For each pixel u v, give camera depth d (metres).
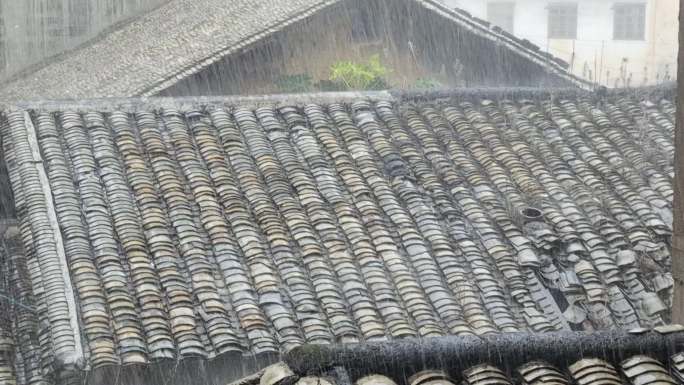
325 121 17.05
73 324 12.11
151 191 14.78
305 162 15.89
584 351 8.00
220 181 15.13
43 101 16.75
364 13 29.64
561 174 16.23
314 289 13.09
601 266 14.03
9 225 15.13
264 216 14.36
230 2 34.47
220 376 12.22
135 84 29.33
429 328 12.42
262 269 13.31
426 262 13.74
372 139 16.69
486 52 30.09
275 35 28.62
